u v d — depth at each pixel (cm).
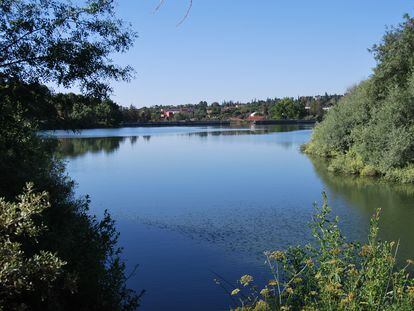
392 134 2730
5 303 377
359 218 1697
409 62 3184
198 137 7512
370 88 3488
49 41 943
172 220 1738
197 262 1246
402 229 1524
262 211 1870
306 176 2858
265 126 12812
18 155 1023
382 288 449
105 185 2569
